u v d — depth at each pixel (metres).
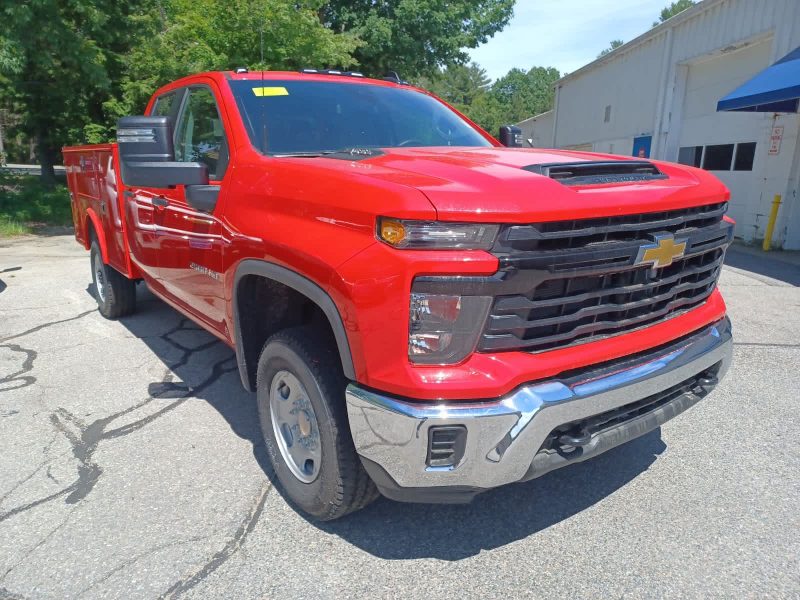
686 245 2.68
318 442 2.69
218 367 4.86
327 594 2.42
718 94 15.45
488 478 2.25
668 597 2.40
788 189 12.02
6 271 8.73
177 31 13.02
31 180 20.02
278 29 12.38
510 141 4.57
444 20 19.66
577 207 2.26
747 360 5.09
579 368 2.42
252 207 2.93
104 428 3.83
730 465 3.40
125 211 4.88
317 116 3.65
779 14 12.53
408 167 2.56
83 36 13.72
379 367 2.24
